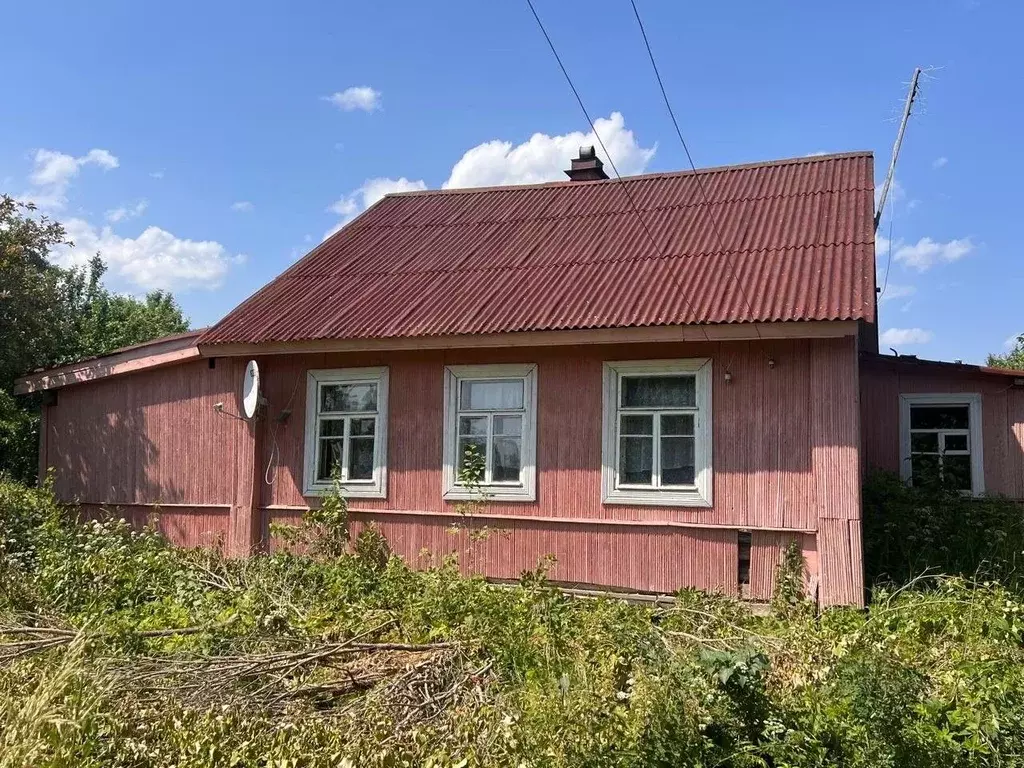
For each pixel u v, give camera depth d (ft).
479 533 30.63
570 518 30.53
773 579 27.73
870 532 31.14
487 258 37.65
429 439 32.94
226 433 36.88
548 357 31.42
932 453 36.83
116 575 27.61
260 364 35.91
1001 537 30.37
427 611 23.50
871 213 33.47
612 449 30.22
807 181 38.52
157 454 38.81
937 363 36.94
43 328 50.49
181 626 23.48
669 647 18.06
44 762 13.67
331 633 21.49
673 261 33.17
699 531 28.84
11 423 51.06
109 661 17.30
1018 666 18.72
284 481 35.14
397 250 40.86
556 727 14.46
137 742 14.78
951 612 23.20
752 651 16.43
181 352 37.70
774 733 15.08
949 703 15.93
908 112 46.88
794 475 27.76
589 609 24.12
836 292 27.45
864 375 38.32
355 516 33.76
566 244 37.50
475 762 13.94
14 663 17.95
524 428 31.53
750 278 30.01
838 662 17.28
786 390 28.14
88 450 40.93
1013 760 14.24
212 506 36.88
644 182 43.47
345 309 34.96
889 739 14.17
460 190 47.91
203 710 16.21
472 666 18.71
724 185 40.63
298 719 15.74
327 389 35.09
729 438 28.73
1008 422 36.35
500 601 24.13
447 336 30.94
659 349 29.84
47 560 29.25
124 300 92.17
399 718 16.06
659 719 14.62
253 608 22.95
